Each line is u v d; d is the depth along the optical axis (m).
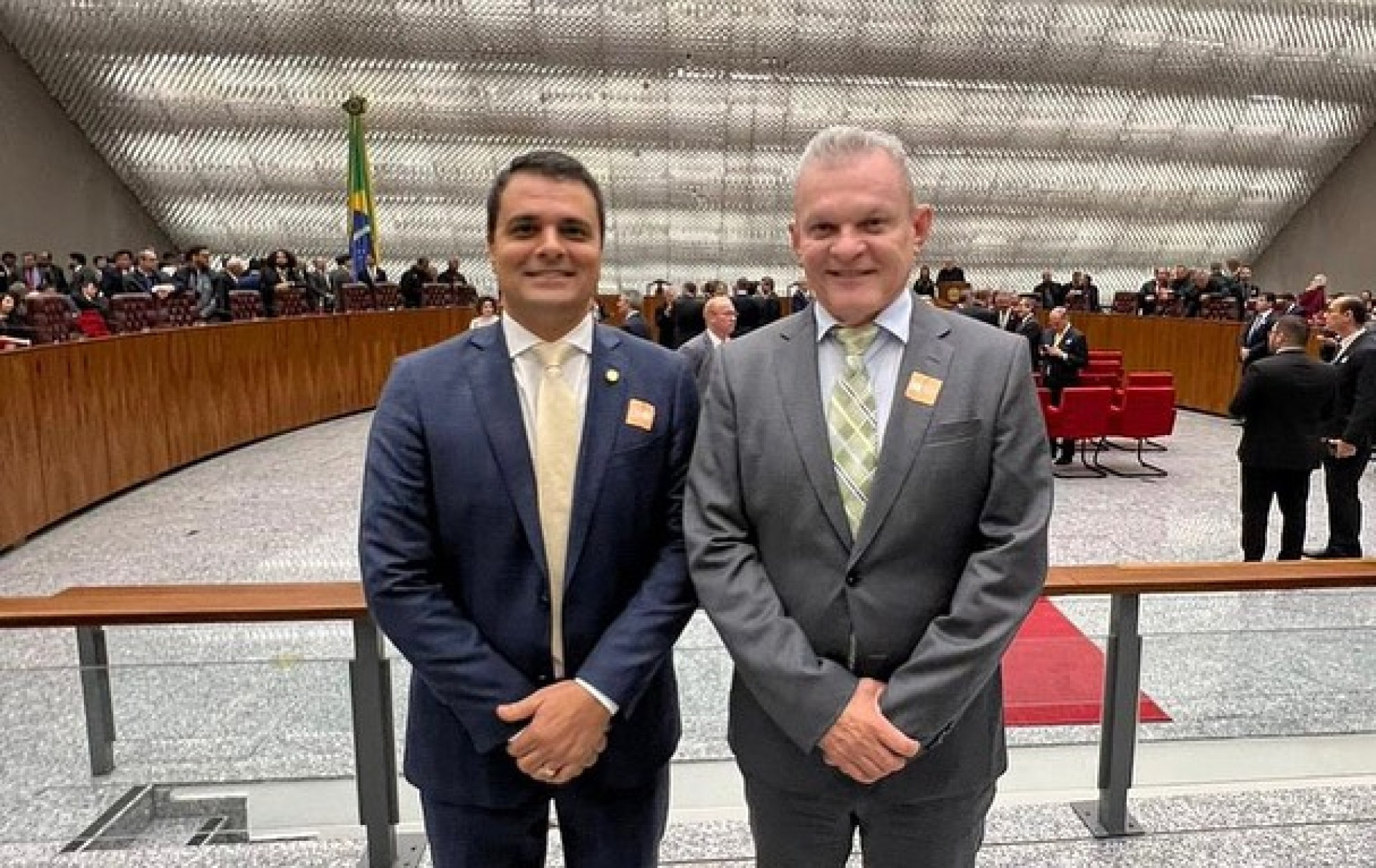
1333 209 16.36
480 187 15.80
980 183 16.23
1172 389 7.52
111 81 14.01
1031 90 15.08
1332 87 15.00
